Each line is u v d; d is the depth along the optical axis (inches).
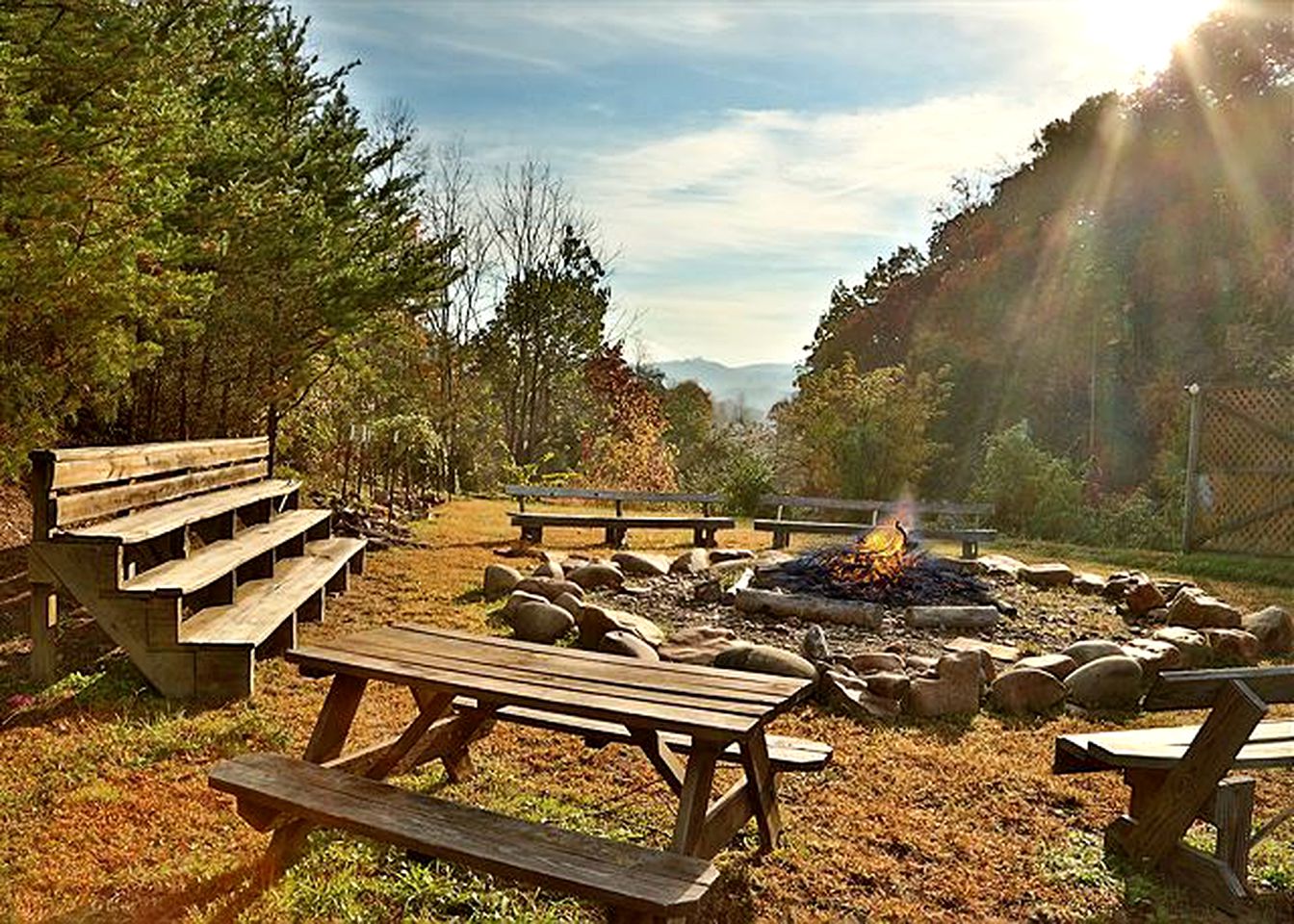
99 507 185.6
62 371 192.7
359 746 143.5
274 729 149.4
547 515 406.3
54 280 169.6
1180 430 530.9
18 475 188.5
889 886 107.8
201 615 188.5
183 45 218.4
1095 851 117.6
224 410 343.3
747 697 101.6
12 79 165.8
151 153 183.0
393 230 384.8
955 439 766.5
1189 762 107.4
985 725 169.6
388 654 117.3
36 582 166.6
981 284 832.9
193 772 133.0
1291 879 109.8
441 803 96.0
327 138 359.6
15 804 119.7
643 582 301.9
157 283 190.2
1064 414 741.3
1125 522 482.9
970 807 131.6
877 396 563.2
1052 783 140.4
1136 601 272.2
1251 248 658.8
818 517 562.9
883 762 147.9
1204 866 105.7
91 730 148.3
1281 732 120.7
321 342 353.7
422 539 401.1
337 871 103.9
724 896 103.3
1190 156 740.7
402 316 529.7
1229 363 636.1
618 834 116.7
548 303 979.9
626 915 78.1
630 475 689.0
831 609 251.3
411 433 524.4
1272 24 721.0
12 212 164.9
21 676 175.2
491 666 113.2
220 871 103.0
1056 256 787.4
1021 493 513.3
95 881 101.1
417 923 93.9
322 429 450.6
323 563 252.7
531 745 148.6
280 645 201.0
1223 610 252.8
